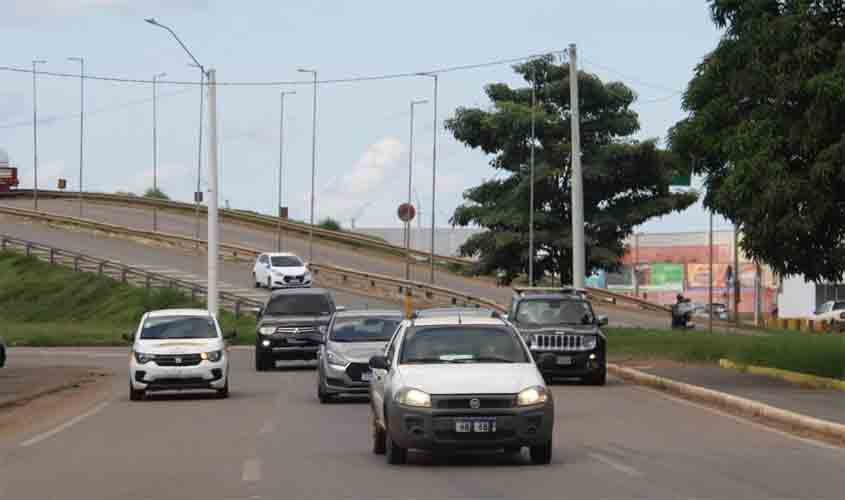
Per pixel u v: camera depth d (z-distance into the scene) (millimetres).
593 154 59500
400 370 18188
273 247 98000
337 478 16562
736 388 31125
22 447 20891
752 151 30609
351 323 31859
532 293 37375
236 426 24469
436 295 77188
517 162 60656
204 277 83375
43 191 124000
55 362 48688
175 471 17453
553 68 60062
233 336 33719
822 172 29391
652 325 69500
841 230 31297
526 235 60594
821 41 30000
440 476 16703
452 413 17250
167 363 31391
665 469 17266
